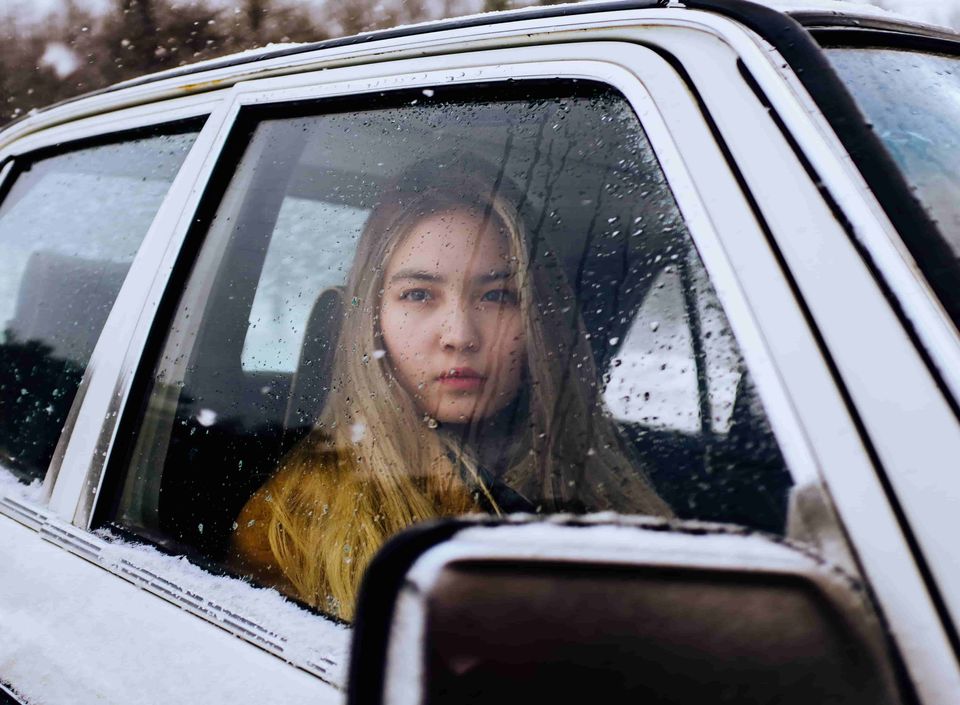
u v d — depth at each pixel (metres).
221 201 1.46
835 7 1.28
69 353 1.56
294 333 1.30
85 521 1.32
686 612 0.54
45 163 2.00
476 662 0.53
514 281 1.07
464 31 1.33
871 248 0.80
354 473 1.15
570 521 0.58
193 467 1.30
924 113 1.13
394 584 0.55
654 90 1.03
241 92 1.54
